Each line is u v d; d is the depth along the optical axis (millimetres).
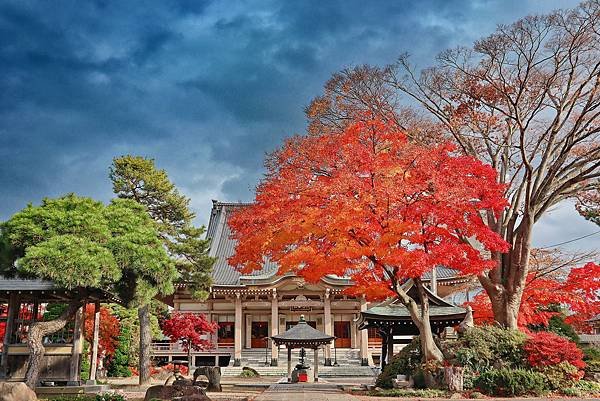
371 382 35250
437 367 23469
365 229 19859
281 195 20172
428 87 27406
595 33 23516
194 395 17453
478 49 24891
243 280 54250
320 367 48344
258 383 35062
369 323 29078
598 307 29000
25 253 18969
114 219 21375
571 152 28078
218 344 55469
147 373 33500
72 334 26609
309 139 21391
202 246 38281
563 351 23016
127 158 36469
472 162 21344
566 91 25750
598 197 29219
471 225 21484
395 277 23953
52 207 20719
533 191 26703
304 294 54812
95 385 25031
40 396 22047
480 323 29922
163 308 40594
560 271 30219
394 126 25750
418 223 20969
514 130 28188
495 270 27375
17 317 25250
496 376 22281
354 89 26328
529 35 24047
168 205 37031
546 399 20328
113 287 21609
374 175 20047
